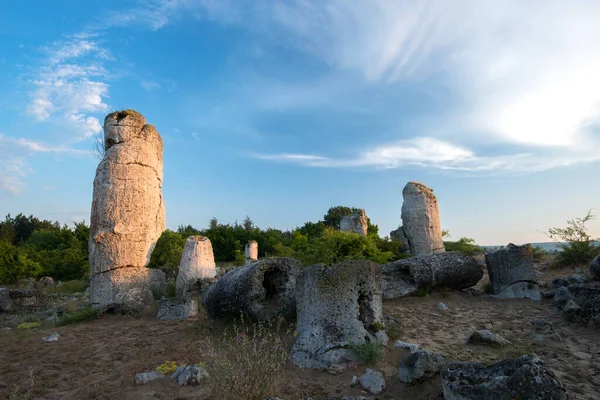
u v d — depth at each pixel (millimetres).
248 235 31375
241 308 7211
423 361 4645
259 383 4383
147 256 11039
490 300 9531
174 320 9055
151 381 5195
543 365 3775
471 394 3773
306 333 5695
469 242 18625
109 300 10219
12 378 5668
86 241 31094
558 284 10008
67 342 7605
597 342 6098
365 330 5766
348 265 6066
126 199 10680
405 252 16375
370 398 4484
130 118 11180
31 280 21969
